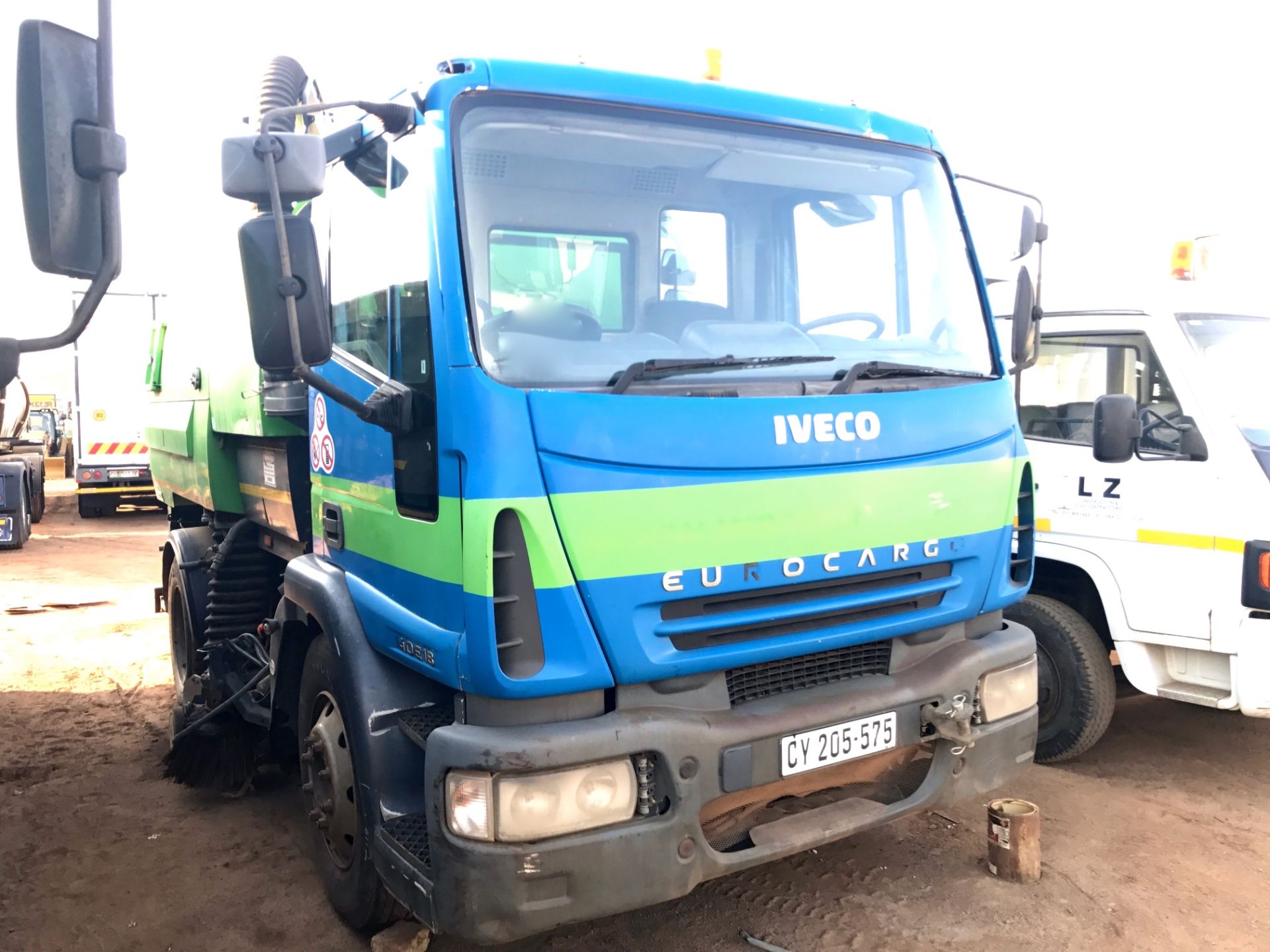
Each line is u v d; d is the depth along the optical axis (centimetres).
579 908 257
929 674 318
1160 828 415
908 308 349
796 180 329
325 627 331
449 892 257
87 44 226
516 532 255
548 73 287
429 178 274
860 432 301
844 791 323
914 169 356
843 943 331
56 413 2567
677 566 269
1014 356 372
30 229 218
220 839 427
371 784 297
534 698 260
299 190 255
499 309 269
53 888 383
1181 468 434
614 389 268
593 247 291
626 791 263
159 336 629
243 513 512
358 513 326
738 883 372
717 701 283
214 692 481
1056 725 476
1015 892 363
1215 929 339
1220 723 541
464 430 256
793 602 291
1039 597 484
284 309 258
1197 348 449
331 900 355
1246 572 409
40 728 575
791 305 327
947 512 322
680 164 308
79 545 1402
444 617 270
